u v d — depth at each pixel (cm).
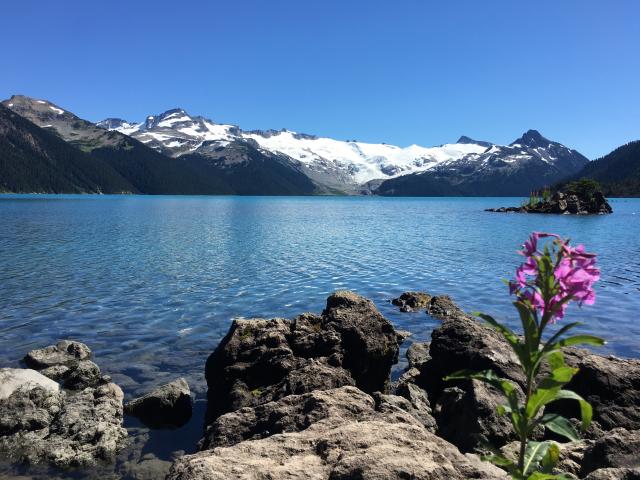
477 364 1423
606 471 666
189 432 1325
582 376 1266
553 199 15875
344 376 1310
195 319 2469
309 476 624
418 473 596
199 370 1769
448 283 3491
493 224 10275
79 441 1209
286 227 9112
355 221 11338
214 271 3941
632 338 2184
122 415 1390
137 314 2553
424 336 2259
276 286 3341
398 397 1282
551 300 459
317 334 1569
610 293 3170
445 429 1198
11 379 1402
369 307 1719
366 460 623
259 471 632
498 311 2686
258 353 1468
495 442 1064
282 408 945
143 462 1162
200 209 17500
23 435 1230
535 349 468
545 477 467
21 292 3064
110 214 13000
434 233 7838
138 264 4291
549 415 470
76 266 4141
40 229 7931
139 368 1783
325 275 3791
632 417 1160
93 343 2067
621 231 8300
